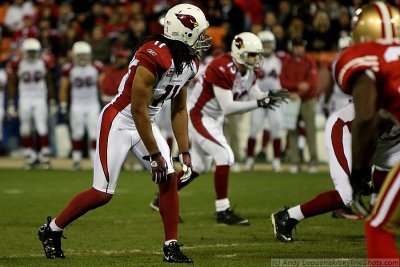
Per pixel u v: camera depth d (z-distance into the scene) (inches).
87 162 2007.9
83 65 1787.6
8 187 1440.7
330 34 1918.1
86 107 1801.2
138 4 2187.5
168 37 698.8
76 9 2356.1
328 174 1689.2
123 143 714.8
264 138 1920.5
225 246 818.8
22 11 2421.3
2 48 2338.8
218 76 1000.2
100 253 779.4
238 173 1720.0
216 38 2069.4
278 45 1891.0
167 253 712.4
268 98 983.6
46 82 1828.2
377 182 775.1
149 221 1027.9
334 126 782.5
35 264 706.2
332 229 938.7
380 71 526.0
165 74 689.0
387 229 525.7
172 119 739.4
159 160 684.7
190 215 1088.8
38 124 1819.6
